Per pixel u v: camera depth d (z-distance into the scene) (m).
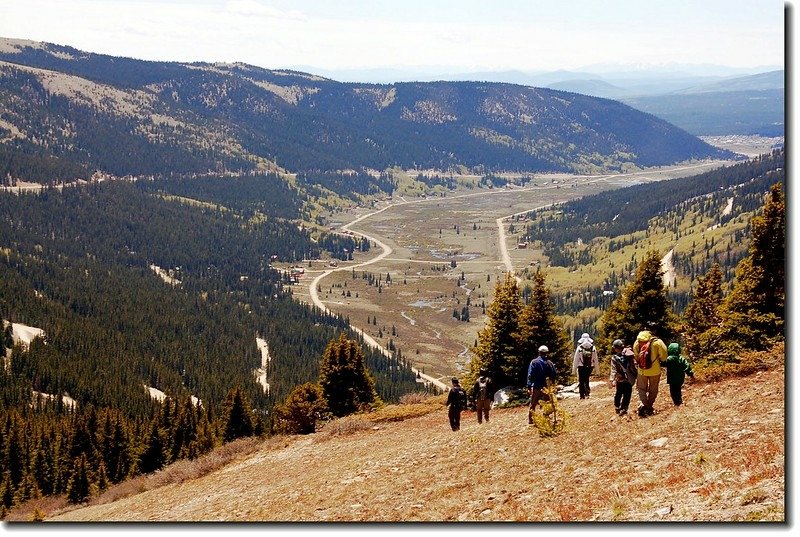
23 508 76.19
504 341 55.34
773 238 36.12
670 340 52.19
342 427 47.72
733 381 25.59
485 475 22.20
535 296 54.66
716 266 56.12
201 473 48.28
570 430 24.97
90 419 98.94
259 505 28.03
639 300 53.09
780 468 14.29
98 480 84.31
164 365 190.50
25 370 161.62
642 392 23.92
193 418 94.50
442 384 193.25
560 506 16.28
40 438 95.75
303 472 35.66
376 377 179.88
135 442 98.06
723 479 14.78
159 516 32.81
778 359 26.72
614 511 14.78
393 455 31.95
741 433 17.83
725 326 37.12
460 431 33.97
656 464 17.58
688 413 21.78
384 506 21.53
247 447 52.19
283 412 56.91
